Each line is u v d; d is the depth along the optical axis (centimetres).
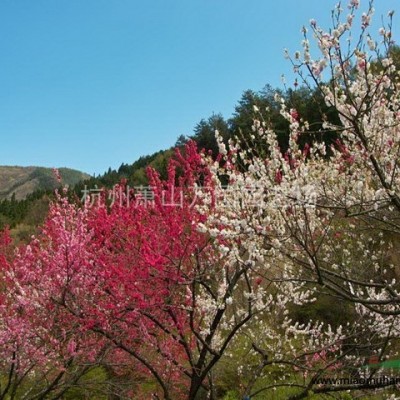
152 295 606
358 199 499
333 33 378
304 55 386
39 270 714
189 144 629
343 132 470
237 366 862
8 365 767
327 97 412
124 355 771
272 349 768
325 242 638
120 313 638
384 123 459
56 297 695
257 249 490
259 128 491
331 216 518
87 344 701
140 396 798
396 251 797
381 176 421
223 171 494
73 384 761
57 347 689
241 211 472
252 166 464
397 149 452
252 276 703
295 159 491
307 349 755
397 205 424
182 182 617
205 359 690
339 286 471
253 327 837
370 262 684
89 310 650
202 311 656
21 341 698
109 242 666
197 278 608
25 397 789
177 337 623
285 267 582
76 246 666
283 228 532
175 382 788
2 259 737
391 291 465
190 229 618
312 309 1012
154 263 549
